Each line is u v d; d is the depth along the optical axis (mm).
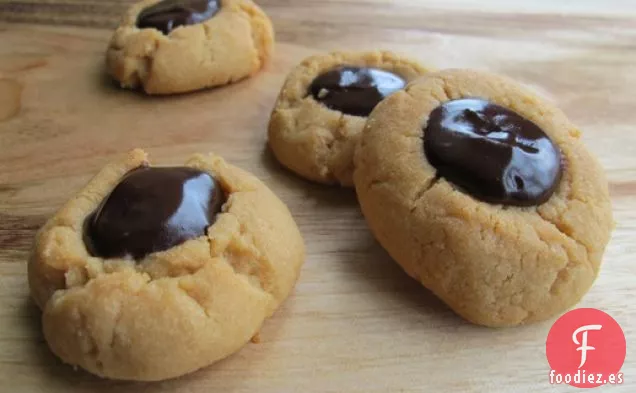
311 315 122
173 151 156
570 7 213
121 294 105
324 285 127
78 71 177
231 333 108
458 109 126
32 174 148
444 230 115
